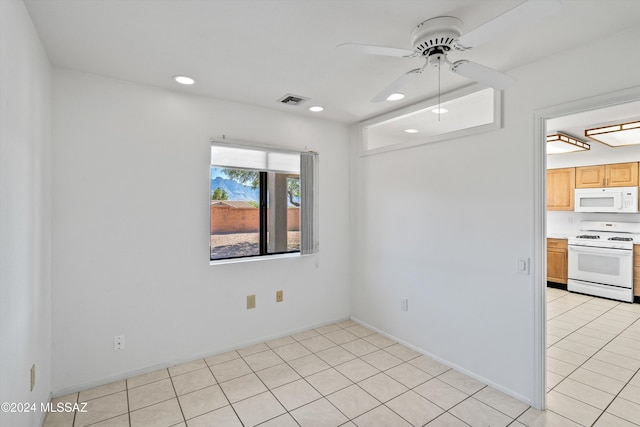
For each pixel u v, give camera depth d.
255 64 2.31
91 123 2.46
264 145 3.28
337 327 3.75
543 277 2.24
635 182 4.82
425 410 2.22
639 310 4.36
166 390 2.45
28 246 1.75
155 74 2.48
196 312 2.94
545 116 2.19
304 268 3.63
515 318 2.37
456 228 2.78
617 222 5.21
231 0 1.59
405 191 3.26
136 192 2.64
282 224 3.56
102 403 2.29
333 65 2.32
